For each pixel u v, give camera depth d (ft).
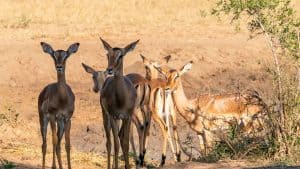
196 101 108.78
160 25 219.61
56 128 102.99
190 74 172.35
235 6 100.58
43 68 172.76
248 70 177.88
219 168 90.53
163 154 107.55
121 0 259.19
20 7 244.01
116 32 205.46
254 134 102.42
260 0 98.94
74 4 251.39
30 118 141.08
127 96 96.02
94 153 115.44
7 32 202.80
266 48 191.62
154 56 181.16
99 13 239.50
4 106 143.64
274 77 99.60
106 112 98.02
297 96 98.27
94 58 178.19
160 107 109.09
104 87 98.27
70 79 169.37
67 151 97.25
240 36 202.08
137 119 108.17
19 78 168.55
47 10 240.32
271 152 97.71
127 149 97.55
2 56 174.81
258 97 104.88
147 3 258.98
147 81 110.52
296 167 84.58
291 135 97.81
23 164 100.63
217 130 105.40
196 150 114.73
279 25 100.58
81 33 202.49
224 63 181.47
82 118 142.92
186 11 244.22
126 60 177.06
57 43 188.75
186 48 186.50
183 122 138.21
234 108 106.42
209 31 209.97
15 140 119.85
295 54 99.71
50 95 96.68
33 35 198.70
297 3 230.48
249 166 91.04
